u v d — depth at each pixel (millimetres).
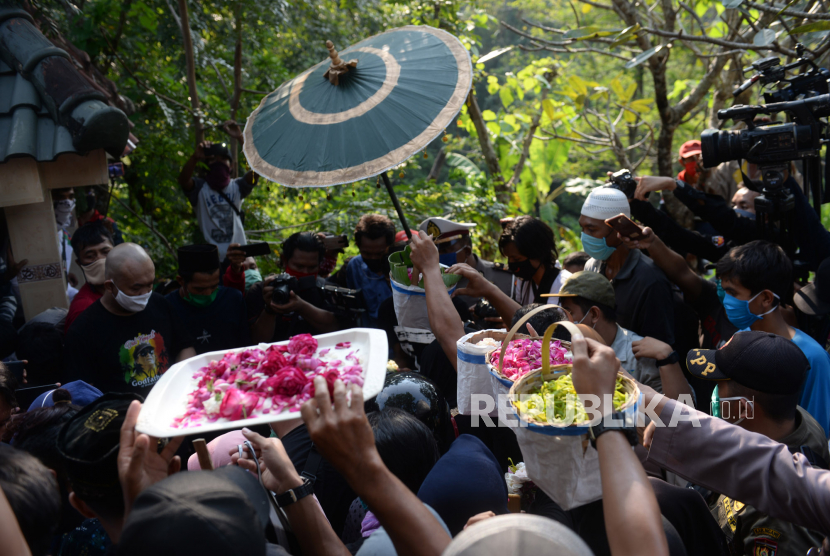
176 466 1538
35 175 3666
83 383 2672
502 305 2744
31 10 4773
